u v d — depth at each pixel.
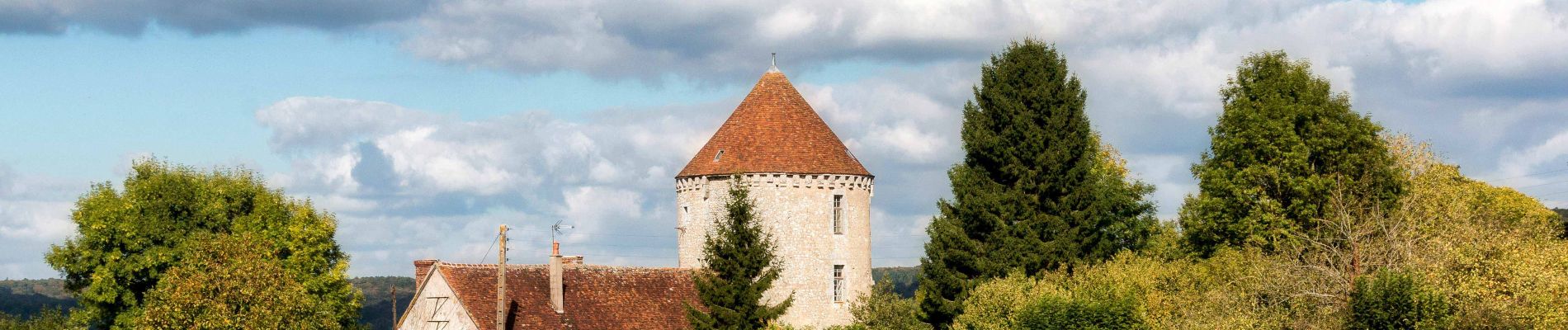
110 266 68.81
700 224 69.50
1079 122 67.00
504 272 61.03
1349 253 54.66
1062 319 54.81
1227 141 66.62
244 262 60.16
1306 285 53.28
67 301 134.88
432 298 64.69
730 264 63.03
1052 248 64.62
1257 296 54.34
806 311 68.00
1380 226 56.44
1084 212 65.81
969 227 66.81
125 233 69.62
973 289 63.97
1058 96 66.69
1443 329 47.56
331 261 75.12
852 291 69.75
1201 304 54.50
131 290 70.50
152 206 70.81
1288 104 65.19
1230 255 58.41
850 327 65.88
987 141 66.38
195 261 61.66
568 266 67.50
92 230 69.31
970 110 68.12
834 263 69.12
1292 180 63.28
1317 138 64.06
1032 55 66.94
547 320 63.56
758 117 69.69
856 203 70.38
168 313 58.81
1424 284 49.44
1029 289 60.31
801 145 69.19
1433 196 63.56
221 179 74.19
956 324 61.19
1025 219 65.94
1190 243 68.44
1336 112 64.50
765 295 67.56
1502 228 61.62
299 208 74.75
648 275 68.75
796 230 68.19
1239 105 66.94
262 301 59.28
